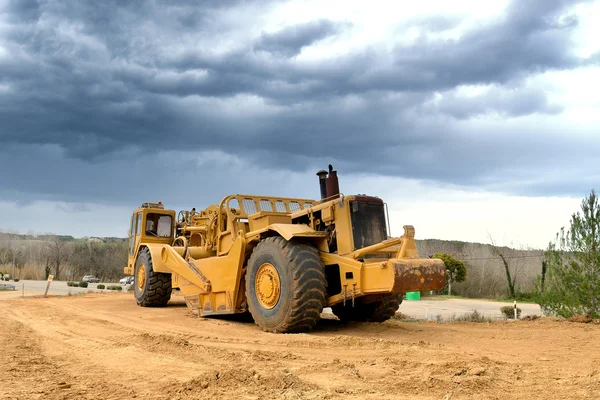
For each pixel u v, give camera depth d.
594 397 4.80
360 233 9.70
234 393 4.90
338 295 9.41
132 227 16.89
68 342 8.58
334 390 5.06
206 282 11.56
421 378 5.50
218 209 12.30
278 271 9.48
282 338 8.66
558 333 9.55
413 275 8.62
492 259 50.41
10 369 6.30
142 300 14.74
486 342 8.52
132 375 5.98
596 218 13.79
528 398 4.77
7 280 64.31
